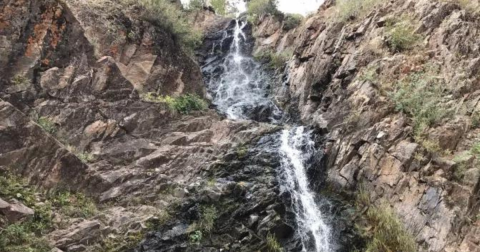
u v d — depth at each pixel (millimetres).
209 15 21734
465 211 7992
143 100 11094
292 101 13812
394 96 10102
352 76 11625
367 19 12711
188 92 13516
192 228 8383
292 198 9422
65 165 8562
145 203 8969
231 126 11547
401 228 8297
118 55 12031
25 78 9453
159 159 9984
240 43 19422
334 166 10055
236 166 10070
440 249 7695
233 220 8672
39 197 8008
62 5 10414
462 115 9484
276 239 8484
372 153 9445
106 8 12555
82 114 9906
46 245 7195
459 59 10414
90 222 7941
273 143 10945
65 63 10258
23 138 8227
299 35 16719
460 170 8422
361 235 8500
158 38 13242
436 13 11391
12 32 9562
